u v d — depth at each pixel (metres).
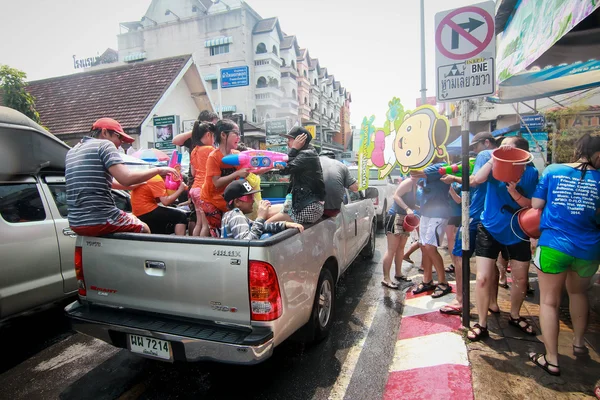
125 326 2.51
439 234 4.25
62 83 17.27
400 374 2.85
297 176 3.28
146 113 13.20
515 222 3.07
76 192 2.81
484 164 3.21
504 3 5.28
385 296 4.64
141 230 3.08
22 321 4.19
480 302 3.21
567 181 2.52
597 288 3.68
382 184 9.49
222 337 2.29
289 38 37.12
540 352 2.92
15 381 2.97
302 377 2.89
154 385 2.86
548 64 4.71
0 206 3.37
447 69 3.25
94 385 2.89
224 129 3.42
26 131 3.68
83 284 2.90
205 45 32.16
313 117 44.09
